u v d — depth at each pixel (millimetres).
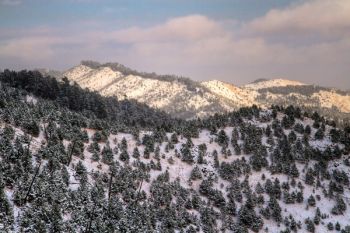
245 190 145750
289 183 154125
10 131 110438
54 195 87438
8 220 74812
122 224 92938
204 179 149125
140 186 125875
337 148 172000
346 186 156000
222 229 122750
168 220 109562
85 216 89938
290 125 189000
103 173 122562
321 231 133875
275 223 135000
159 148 157000
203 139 178625
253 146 169750
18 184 85625
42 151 108875
